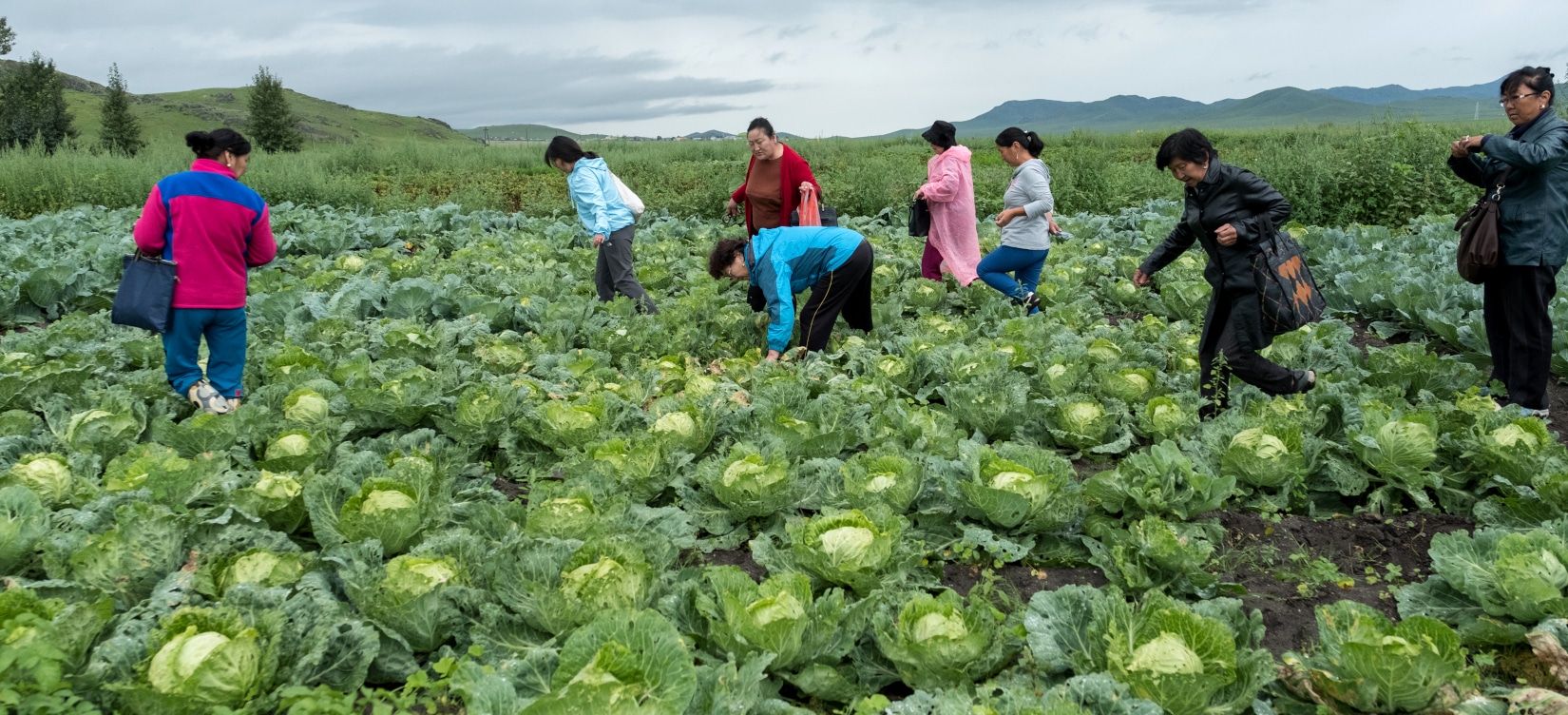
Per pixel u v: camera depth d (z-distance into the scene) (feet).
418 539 13.37
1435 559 12.42
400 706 9.99
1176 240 20.25
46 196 58.85
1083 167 64.39
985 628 10.64
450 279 30.73
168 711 9.20
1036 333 24.71
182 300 18.22
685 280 34.65
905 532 14.28
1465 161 18.92
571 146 27.99
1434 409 18.21
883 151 103.60
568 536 12.95
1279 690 10.46
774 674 10.69
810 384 20.74
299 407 17.76
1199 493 14.30
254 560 11.55
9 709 8.50
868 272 23.71
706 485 15.38
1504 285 18.66
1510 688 10.48
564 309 27.25
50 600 10.14
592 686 8.25
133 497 13.15
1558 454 15.16
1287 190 53.42
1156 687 9.58
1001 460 14.42
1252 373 18.62
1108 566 13.33
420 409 18.28
